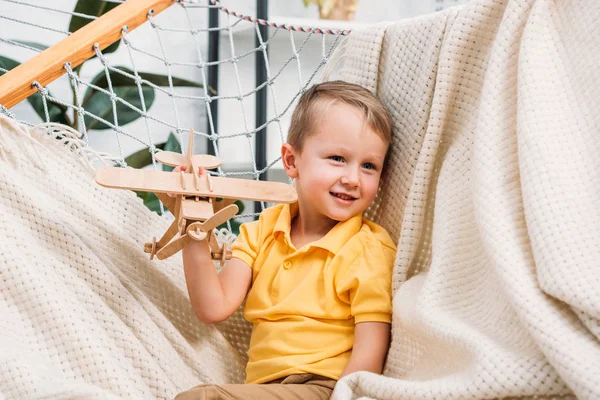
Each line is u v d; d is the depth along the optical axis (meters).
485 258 0.81
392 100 1.01
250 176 2.30
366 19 2.31
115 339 0.90
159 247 0.94
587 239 0.71
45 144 1.06
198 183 0.89
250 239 1.03
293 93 2.28
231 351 1.04
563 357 0.62
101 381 0.84
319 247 0.95
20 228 0.93
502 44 0.87
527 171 0.76
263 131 2.24
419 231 0.93
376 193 1.02
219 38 2.27
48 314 0.86
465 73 0.93
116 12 1.25
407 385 0.72
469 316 0.79
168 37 2.23
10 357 0.78
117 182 0.85
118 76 1.98
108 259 1.00
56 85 2.07
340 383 0.78
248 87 2.31
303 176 0.97
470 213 0.86
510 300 0.71
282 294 0.96
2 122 1.01
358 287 0.90
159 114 2.22
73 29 1.96
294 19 2.20
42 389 0.77
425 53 0.97
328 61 1.14
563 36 0.84
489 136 0.83
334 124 0.94
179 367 0.95
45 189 1.02
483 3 0.91
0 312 0.85
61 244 0.95
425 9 2.34
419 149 0.96
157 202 1.92
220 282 0.98
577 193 0.74
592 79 0.80
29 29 2.11
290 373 0.89
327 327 0.92
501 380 0.66
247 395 0.82
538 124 0.79
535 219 0.73
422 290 0.83
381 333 0.90
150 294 1.02
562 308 0.69
